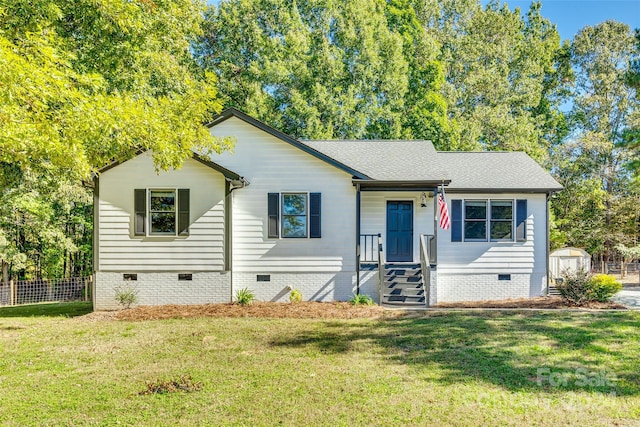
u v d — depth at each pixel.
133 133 8.97
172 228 13.27
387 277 13.73
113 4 9.35
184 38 14.05
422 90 26.11
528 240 15.03
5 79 6.06
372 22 25.03
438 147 25.34
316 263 13.73
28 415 5.38
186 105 10.55
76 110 7.41
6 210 20.22
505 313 11.53
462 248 15.01
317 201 13.73
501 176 15.49
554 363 7.20
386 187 14.06
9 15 8.42
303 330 9.73
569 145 26.95
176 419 5.21
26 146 6.96
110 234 13.20
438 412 5.34
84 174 8.14
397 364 7.25
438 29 31.89
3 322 11.57
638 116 25.02
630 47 30.39
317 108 23.70
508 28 31.36
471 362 7.29
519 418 5.17
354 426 4.99
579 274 13.23
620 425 4.99
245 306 12.53
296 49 23.83
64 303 17.69
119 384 6.45
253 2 25.08
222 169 12.88
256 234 13.71
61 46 9.73
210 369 7.08
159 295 13.23
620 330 9.32
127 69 11.70
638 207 24.17
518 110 30.61
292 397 5.85
